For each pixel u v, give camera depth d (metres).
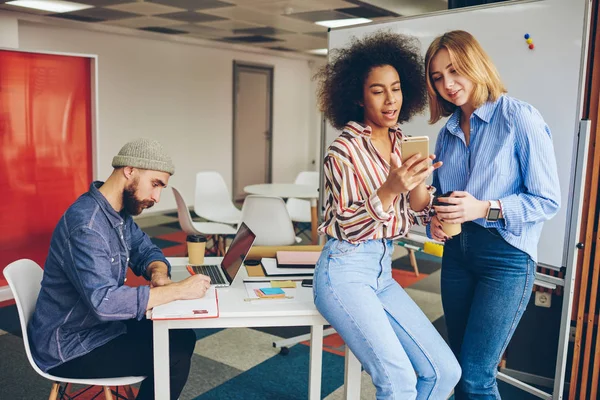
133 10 6.48
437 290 4.57
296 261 2.40
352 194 1.66
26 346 1.90
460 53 1.76
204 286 1.99
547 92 2.48
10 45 6.66
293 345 3.49
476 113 1.83
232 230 4.82
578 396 2.76
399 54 1.80
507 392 2.91
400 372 1.65
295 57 11.04
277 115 10.95
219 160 9.74
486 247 1.83
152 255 2.29
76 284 1.86
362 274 1.71
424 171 1.50
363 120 1.82
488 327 1.85
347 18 6.84
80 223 1.86
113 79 7.93
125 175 1.94
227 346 3.46
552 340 2.94
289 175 11.48
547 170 1.75
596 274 2.47
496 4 2.65
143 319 2.19
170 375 2.06
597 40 2.52
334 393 2.86
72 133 4.79
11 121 4.42
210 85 9.41
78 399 2.72
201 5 6.12
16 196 4.52
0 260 4.46
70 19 7.18
